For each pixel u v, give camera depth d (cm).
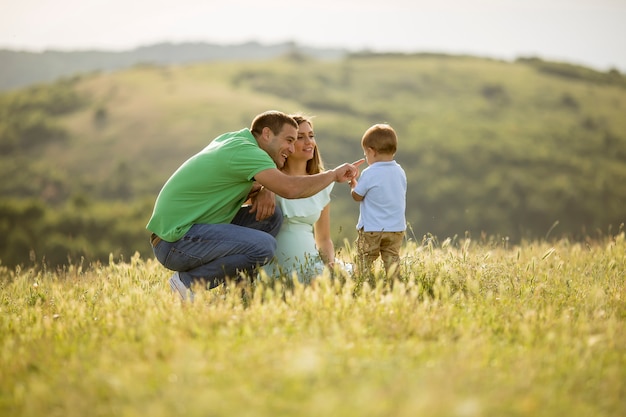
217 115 12219
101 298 559
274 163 574
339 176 581
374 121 12231
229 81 15362
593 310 491
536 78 15262
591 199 9050
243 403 318
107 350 401
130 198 10125
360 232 631
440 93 14650
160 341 403
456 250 651
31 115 12781
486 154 9600
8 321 490
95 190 10331
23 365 390
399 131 11050
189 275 583
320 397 303
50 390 348
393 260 611
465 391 332
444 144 9812
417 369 361
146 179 10506
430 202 8925
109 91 14238
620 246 724
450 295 545
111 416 321
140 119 12188
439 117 12481
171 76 15912
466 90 14588
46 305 547
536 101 13725
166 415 306
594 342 402
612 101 13988
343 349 388
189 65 17512
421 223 8756
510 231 8606
